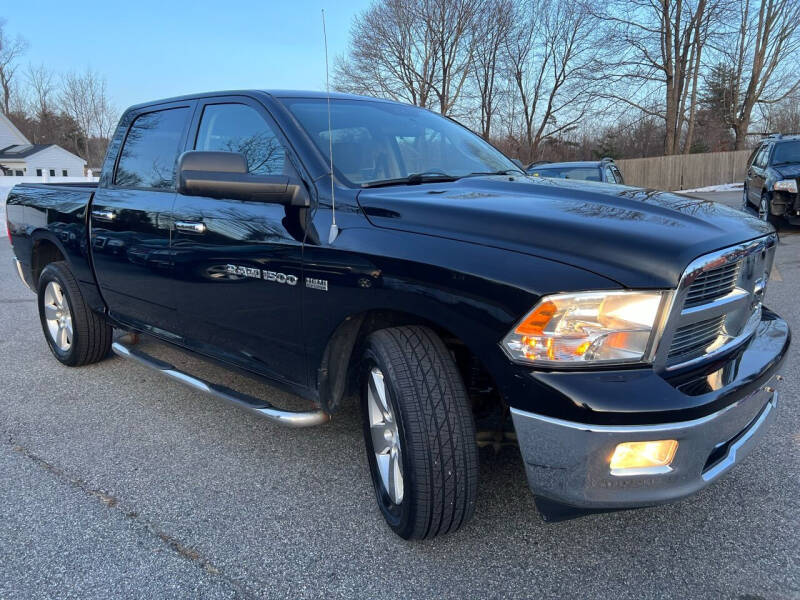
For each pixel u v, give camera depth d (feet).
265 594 7.43
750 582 7.53
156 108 13.17
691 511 9.05
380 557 8.11
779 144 41.01
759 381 7.68
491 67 127.03
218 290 10.66
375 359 8.10
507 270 6.98
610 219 7.48
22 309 22.74
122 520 9.00
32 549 8.30
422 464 7.54
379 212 8.48
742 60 107.76
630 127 116.26
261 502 9.46
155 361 12.96
